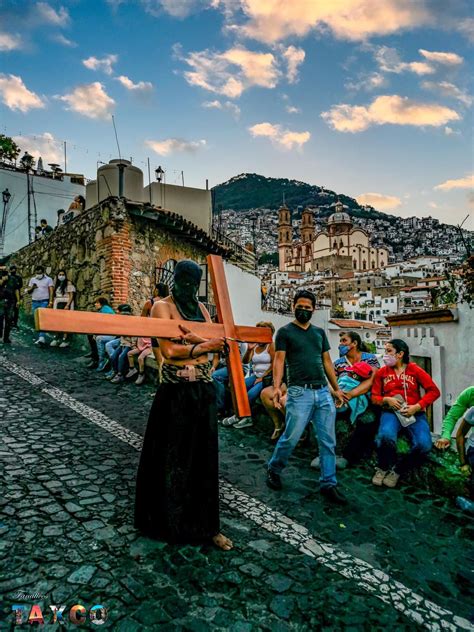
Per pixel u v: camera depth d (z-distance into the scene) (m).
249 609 2.36
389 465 4.05
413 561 2.92
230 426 5.69
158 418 2.90
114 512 3.23
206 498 2.88
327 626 2.29
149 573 2.57
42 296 11.17
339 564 2.83
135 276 10.48
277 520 3.34
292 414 3.75
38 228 18.27
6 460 4.00
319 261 90.75
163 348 2.79
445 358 8.27
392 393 4.20
